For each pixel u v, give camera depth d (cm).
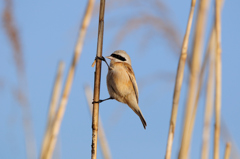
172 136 740
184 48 755
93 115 801
